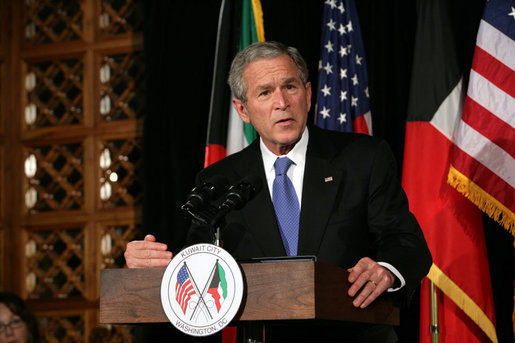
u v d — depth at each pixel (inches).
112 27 704.4
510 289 530.6
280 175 304.8
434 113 521.7
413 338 545.0
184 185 603.2
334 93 555.8
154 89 624.4
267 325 243.6
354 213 291.6
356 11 577.3
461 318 490.9
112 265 665.0
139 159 676.1
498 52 501.7
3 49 719.7
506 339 527.8
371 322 243.1
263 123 302.2
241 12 588.7
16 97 716.0
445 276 488.4
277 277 211.2
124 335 634.8
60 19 716.0
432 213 501.7
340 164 301.9
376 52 585.3
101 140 687.7
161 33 634.2
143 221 600.4
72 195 691.4
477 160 486.9
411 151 518.9
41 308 673.0
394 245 277.6
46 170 700.0
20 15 724.7
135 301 229.3
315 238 285.3
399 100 578.6
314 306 206.1
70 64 714.8
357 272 231.8
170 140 613.6
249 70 306.0
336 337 269.6
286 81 299.7
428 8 541.6
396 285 253.8
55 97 709.9
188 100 620.7
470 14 561.3
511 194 478.9
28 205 703.7
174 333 563.8
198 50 629.6
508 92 493.4
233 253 295.7
